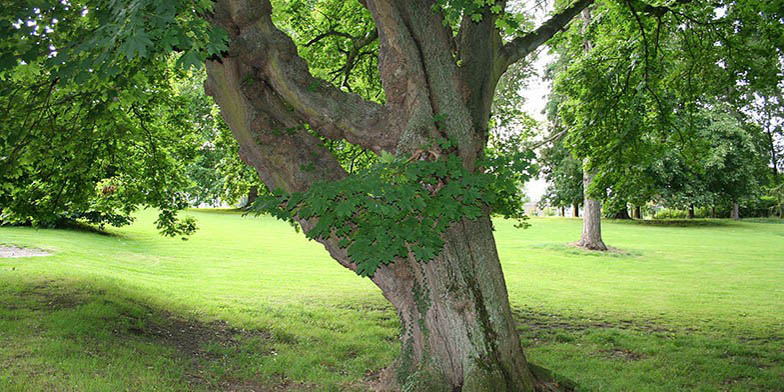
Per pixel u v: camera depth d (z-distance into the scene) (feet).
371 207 14.79
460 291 19.52
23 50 15.96
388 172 16.20
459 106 19.88
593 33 41.14
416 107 19.51
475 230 20.21
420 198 15.72
